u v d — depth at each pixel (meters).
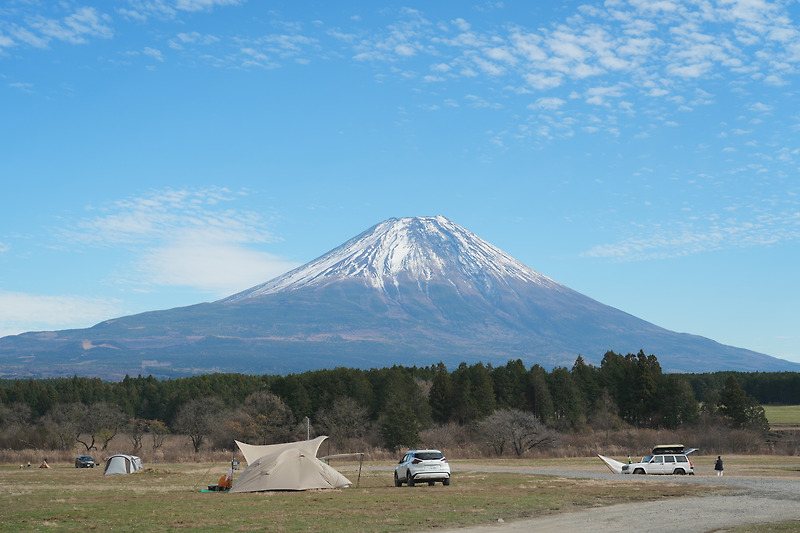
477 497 31.53
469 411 114.31
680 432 98.12
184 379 159.12
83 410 109.38
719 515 25.00
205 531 21.48
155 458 81.00
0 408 113.75
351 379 119.88
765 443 91.50
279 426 106.69
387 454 86.75
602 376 132.50
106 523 23.30
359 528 22.12
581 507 27.59
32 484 43.75
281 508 27.73
